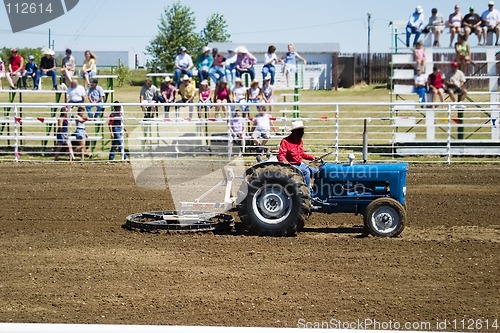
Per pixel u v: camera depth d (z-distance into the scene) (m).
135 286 10.21
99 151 25.94
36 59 49.47
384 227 13.23
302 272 10.88
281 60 31.86
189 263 11.41
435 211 16.23
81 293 9.90
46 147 27.31
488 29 32.28
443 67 32.50
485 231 14.05
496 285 10.30
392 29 32.25
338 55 67.69
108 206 16.89
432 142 25.97
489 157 26.34
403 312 9.09
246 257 11.75
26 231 14.05
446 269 11.12
